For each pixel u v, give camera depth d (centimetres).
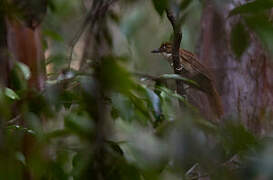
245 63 1069
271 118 1040
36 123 624
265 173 513
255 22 602
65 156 668
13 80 843
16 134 629
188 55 1062
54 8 1034
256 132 1038
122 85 484
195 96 997
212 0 603
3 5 821
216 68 1098
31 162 573
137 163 550
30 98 679
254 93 1064
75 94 669
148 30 1442
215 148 559
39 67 932
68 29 1158
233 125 540
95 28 708
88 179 570
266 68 1058
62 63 927
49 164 614
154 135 543
